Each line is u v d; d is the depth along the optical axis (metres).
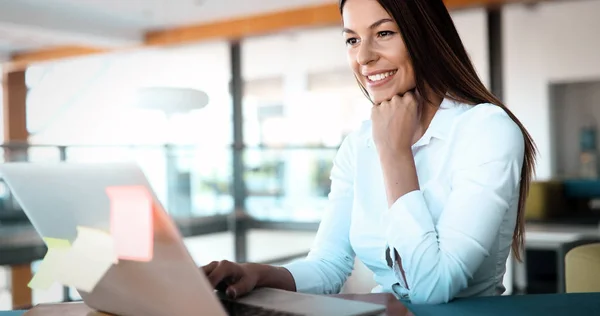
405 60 1.04
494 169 0.93
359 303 0.73
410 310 0.80
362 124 1.21
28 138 11.07
